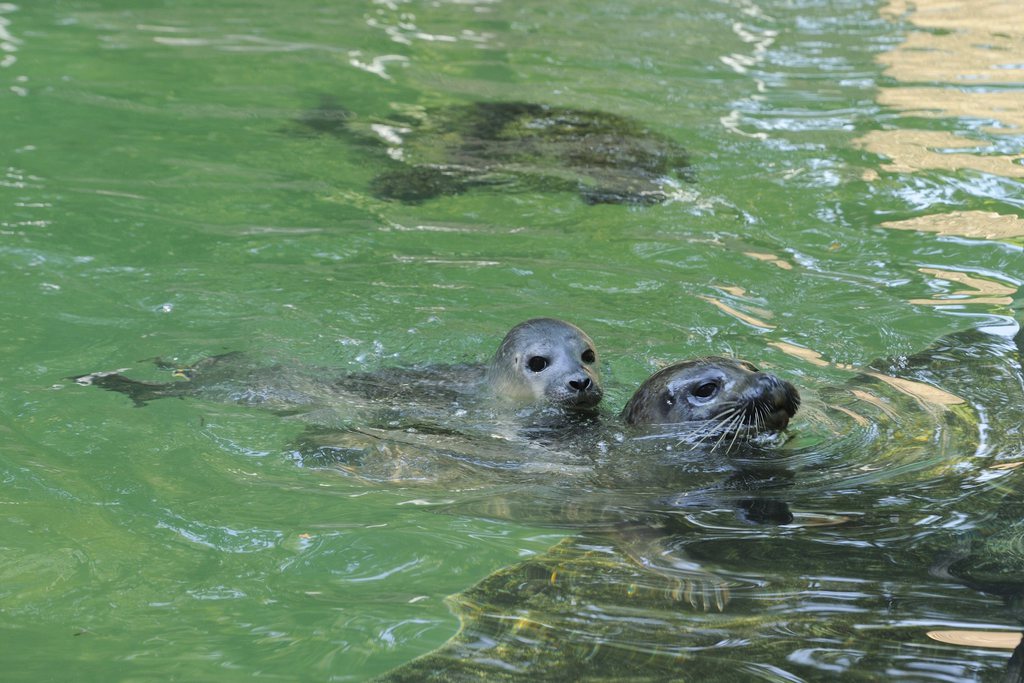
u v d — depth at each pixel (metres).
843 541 8.52
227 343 12.73
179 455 10.23
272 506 9.34
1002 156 18.20
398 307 13.75
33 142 18.36
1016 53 24.00
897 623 7.25
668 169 18.14
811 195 16.98
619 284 14.33
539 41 25.42
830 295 13.88
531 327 12.38
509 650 7.09
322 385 12.06
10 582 8.03
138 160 17.88
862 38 25.62
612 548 8.60
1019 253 14.77
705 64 23.70
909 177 17.53
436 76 22.86
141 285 13.91
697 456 10.51
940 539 8.41
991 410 10.92
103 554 8.45
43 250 14.51
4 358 11.98
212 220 15.91
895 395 11.42
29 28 24.73
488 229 15.97
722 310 13.62
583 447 10.87
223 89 21.62
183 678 6.88
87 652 7.18
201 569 8.29
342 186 17.39
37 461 9.95
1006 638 7.03
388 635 7.39
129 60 22.95
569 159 18.61
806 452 10.44
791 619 7.38
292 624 7.53
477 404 11.97
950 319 13.11
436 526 9.05
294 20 26.67
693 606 7.62
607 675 6.78
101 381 11.66
